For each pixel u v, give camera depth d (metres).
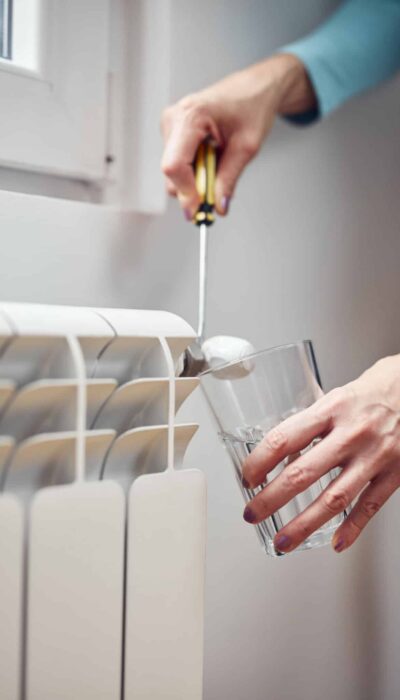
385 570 1.07
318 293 0.97
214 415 0.59
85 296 0.70
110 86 0.79
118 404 0.53
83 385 0.47
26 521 0.46
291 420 0.55
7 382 0.45
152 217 0.77
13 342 0.46
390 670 1.08
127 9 0.81
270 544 0.58
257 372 0.56
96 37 0.77
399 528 1.09
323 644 0.98
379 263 1.07
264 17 0.92
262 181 0.89
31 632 0.45
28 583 0.45
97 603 0.48
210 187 0.70
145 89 0.80
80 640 0.48
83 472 0.47
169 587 0.53
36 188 0.74
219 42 0.86
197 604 0.55
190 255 0.81
